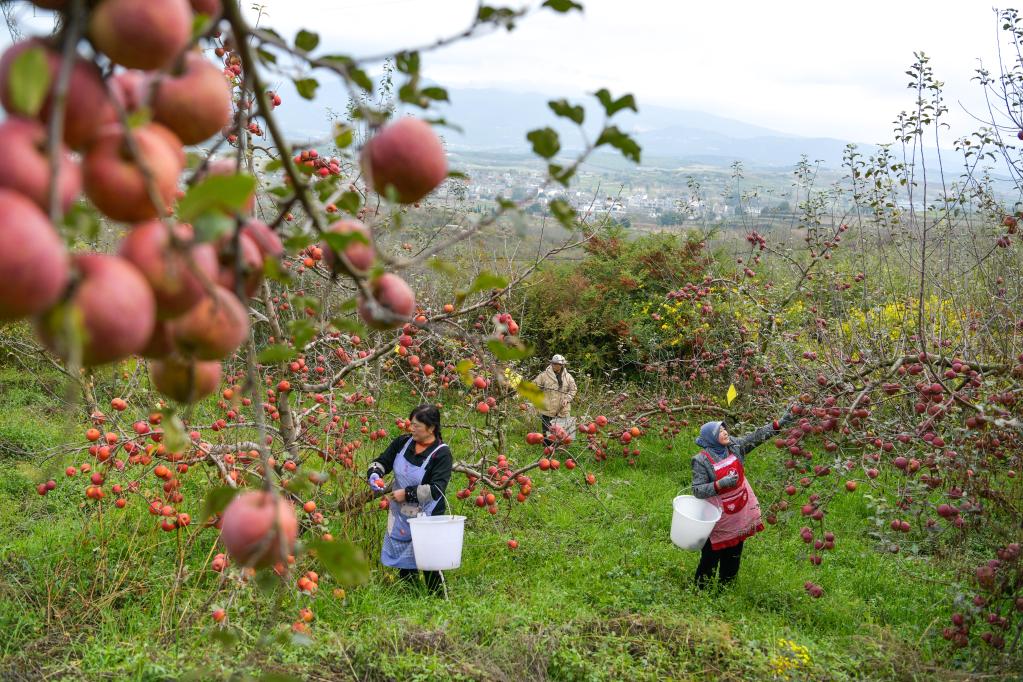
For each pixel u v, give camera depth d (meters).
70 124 0.69
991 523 5.81
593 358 13.54
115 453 5.54
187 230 0.83
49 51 0.70
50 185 0.62
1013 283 7.37
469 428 7.35
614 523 8.11
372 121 1.02
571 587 6.67
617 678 5.12
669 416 10.89
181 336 0.80
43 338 0.64
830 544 5.50
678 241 14.45
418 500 6.16
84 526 6.20
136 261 0.70
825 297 10.83
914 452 5.84
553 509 8.31
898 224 9.61
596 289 14.07
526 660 5.28
